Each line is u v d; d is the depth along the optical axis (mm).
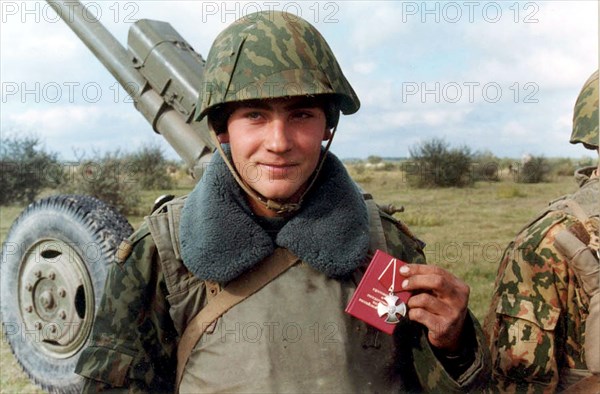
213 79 1733
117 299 1736
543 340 2049
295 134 1682
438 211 9383
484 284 5398
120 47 4867
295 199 1779
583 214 2064
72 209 4359
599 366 1767
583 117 2236
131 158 12625
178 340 1785
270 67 1665
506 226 8141
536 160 13516
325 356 1680
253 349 1673
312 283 1732
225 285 1715
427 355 1742
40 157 13133
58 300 4430
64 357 4441
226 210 1716
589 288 1849
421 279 1659
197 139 4586
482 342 1741
